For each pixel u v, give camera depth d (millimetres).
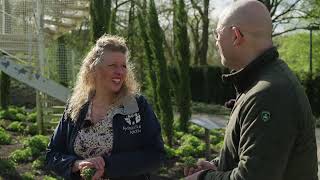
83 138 3555
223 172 2723
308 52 34688
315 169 2693
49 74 15844
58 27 16422
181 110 12656
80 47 16188
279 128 2457
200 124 9930
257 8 2734
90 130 3559
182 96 12570
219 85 28906
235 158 2729
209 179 2766
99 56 3533
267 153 2449
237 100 2797
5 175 8180
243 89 2764
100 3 10742
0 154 9734
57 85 13195
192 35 33719
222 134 13625
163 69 11203
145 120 3578
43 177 8258
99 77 3547
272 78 2570
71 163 3510
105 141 3521
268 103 2492
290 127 2471
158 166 3570
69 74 16328
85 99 3629
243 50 2748
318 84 23281
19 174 8320
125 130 3525
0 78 17016
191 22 33375
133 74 3650
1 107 16844
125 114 3537
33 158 9469
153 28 11133
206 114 23875
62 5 14938
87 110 3594
